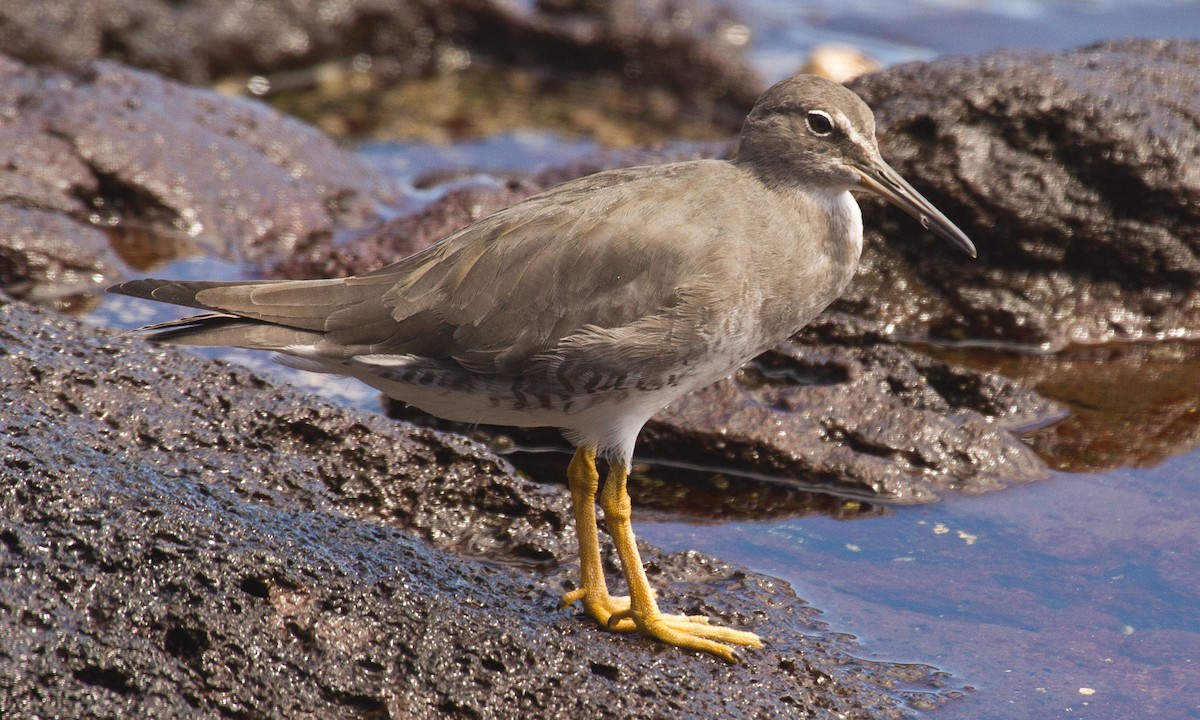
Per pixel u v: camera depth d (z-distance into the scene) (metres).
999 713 9.86
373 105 25.81
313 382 14.83
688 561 11.37
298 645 9.20
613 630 10.27
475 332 10.20
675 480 13.51
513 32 27.91
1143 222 16.20
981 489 13.23
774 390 14.12
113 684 8.88
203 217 18.02
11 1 23.95
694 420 13.59
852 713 9.66
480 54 28.27
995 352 16.25
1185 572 11.78
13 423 10.64
